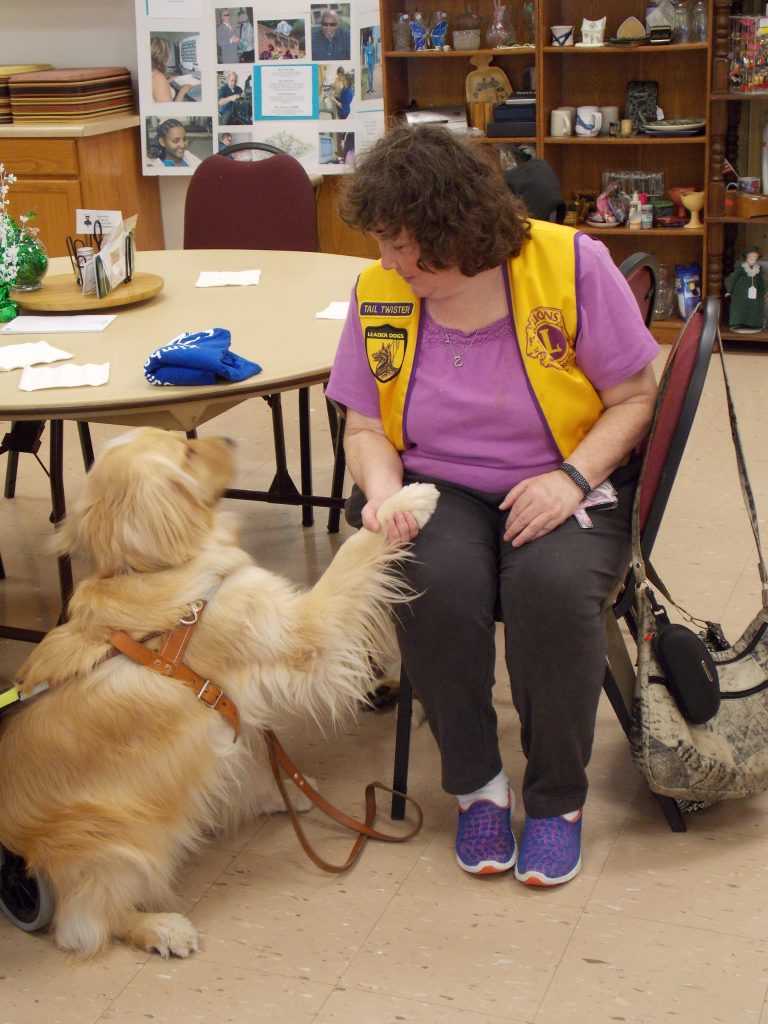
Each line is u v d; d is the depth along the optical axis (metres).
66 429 4.19
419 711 2.31
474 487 1.83
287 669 1.79
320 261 3.13
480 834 1.83
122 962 1.69
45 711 1.69
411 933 1.72
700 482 3.35
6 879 1.76
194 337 2.07
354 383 1.90
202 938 1.73
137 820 1.65
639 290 2.05
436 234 1.60
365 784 2.11
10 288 2.66
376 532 1.77
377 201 1.61
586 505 1.76
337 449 3.11
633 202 4.74
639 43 4.54
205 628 1.72
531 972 1.62
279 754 1.88
